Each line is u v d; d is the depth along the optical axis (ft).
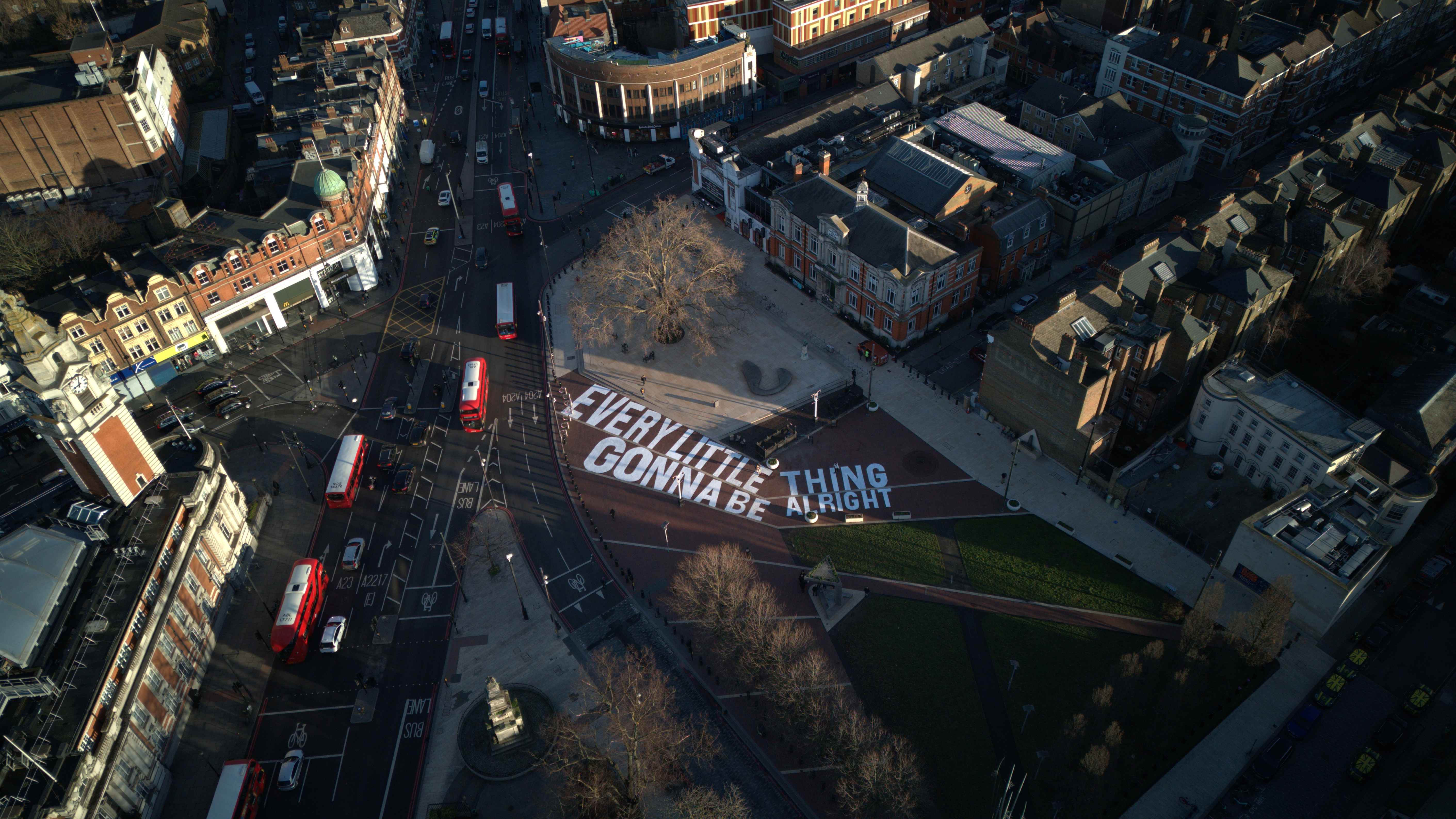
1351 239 450.30
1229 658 331.16
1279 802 293.43
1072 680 328.70
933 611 354.54
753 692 330.54
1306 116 627.87
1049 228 497.46
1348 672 323.57
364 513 401.70
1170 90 591.37
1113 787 293.84
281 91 621.72
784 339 482.69
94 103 529.86
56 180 553.64
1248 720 314.55
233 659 347.36
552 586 370.53
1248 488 388.57
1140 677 316.40
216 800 288.51
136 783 294.25
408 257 549.54
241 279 469.16
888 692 327.26
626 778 302.25
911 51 626.23
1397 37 652.07
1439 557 356.79
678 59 618.03
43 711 279.08
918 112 585.22
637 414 445.78
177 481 353.51
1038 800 295.48
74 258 481.87
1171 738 309.83
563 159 634.02
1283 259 451.53
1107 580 362.12
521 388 462.19
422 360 479.00
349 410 451.12
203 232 474.08
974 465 412.77
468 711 328.29
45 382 314.35
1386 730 304.09
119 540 328.49
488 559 381.19
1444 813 284.20
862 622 351.46
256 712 330.54
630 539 388.57
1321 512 344.28
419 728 325.21
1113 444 402.93
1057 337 390.42
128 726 291.58
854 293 476.13
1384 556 327.06
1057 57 652.89
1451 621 339.16
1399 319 444.14
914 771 285.23
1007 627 347.56
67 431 320.50
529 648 348.59
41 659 292.40
